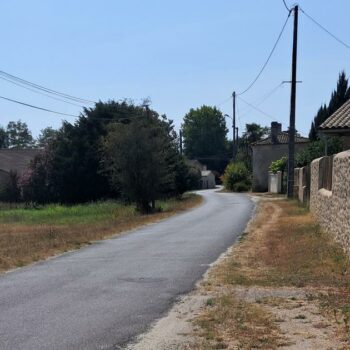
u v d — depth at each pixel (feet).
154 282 32.63
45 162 155.33
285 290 28.99
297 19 107.65
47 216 101.24
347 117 56.85
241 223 69.36
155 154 108.06
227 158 378.53
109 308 26.21
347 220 37.35
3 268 39.52
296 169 112.47
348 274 31.94
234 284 31.17
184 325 22.93
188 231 62.13
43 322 23.70
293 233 52.60
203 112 378.94
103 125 147.02
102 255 45.24
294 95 109.81
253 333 21.24
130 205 118.73
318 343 19.71
